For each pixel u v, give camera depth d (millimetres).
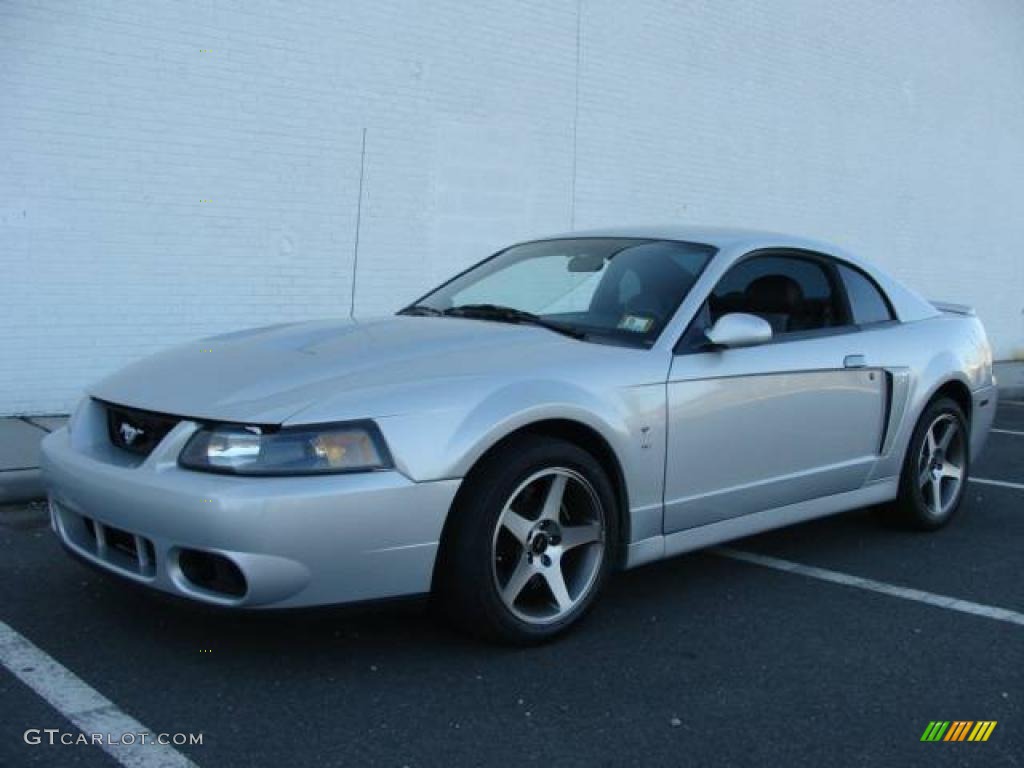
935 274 14828
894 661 3412
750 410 3963
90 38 7004
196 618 3541
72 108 6984
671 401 3672
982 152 15383
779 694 3109
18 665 3113
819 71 12625
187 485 2895
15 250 6883
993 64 15422
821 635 3635
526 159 9523
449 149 8930
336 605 2959
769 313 4281
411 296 8805
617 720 2889
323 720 2814
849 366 4430
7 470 5344
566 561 3529
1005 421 9891
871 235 13680
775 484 4133
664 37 10672
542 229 9734
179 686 2998
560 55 9703
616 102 10266
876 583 4273
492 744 2719
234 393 3100
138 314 7395
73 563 4156
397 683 3068
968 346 5262
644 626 3658
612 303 4039
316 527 2867
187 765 2541
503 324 3916
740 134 11672
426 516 3020
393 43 8477
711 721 2908
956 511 5273
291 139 7973
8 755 2555
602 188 10242
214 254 7688
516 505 3301
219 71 7570
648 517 3664
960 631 3721
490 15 9102
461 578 3143
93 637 3352
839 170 13086
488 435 3109
